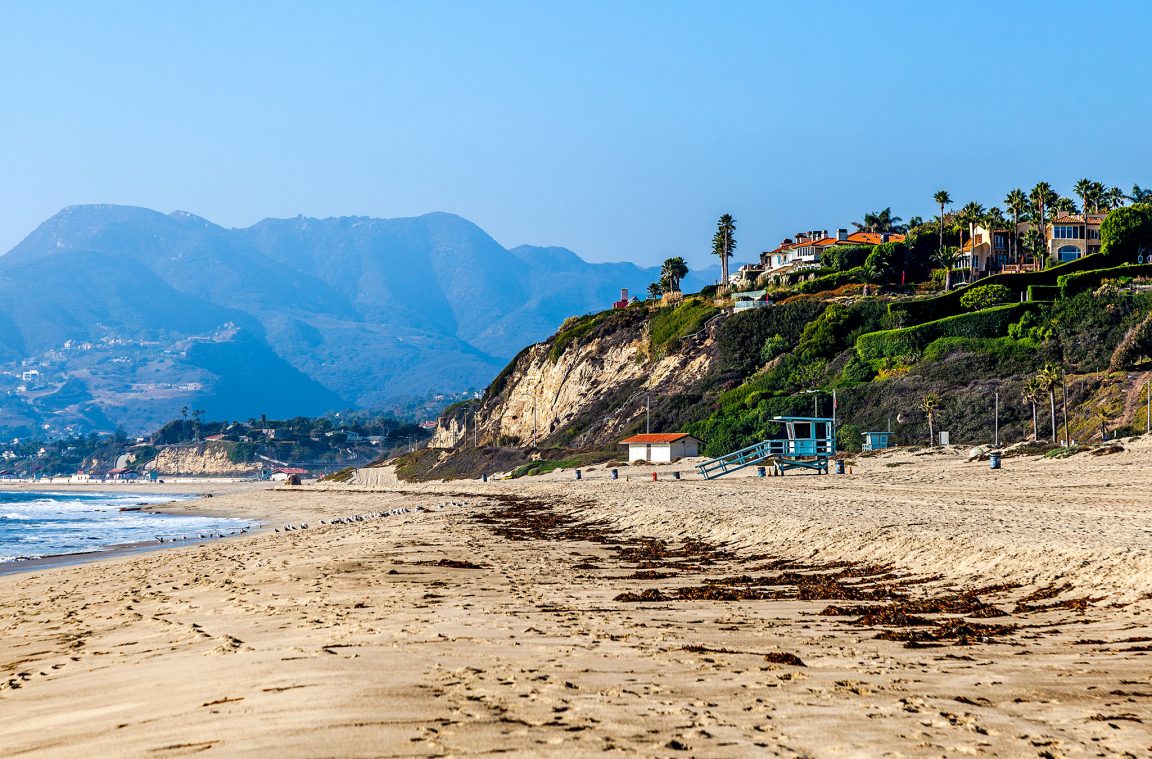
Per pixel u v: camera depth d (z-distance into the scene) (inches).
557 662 573.0
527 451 6053.2
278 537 2304.4
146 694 517.0
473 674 526.9
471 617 802.8
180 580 1302.9
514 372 7583.7
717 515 1903.3
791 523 1611.7
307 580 1163.9
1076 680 531.5
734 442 4758.9
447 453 7495.1
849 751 375.9
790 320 5625.0
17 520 4534.9
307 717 423.5
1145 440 3169.3
